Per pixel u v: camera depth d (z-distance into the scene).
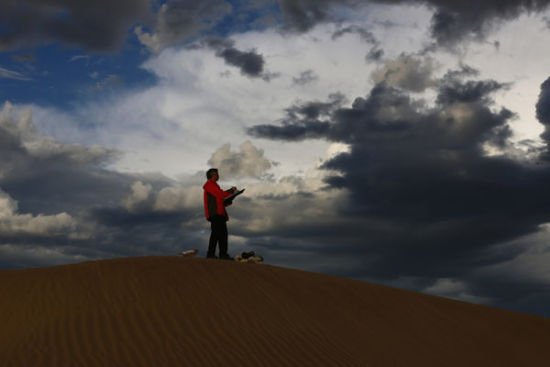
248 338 10.09
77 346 9.20
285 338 10.34
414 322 12.60
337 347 10.40
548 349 12.58
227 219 14.80
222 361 9.09
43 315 10.45
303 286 13.27
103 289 11.57
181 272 12.71
